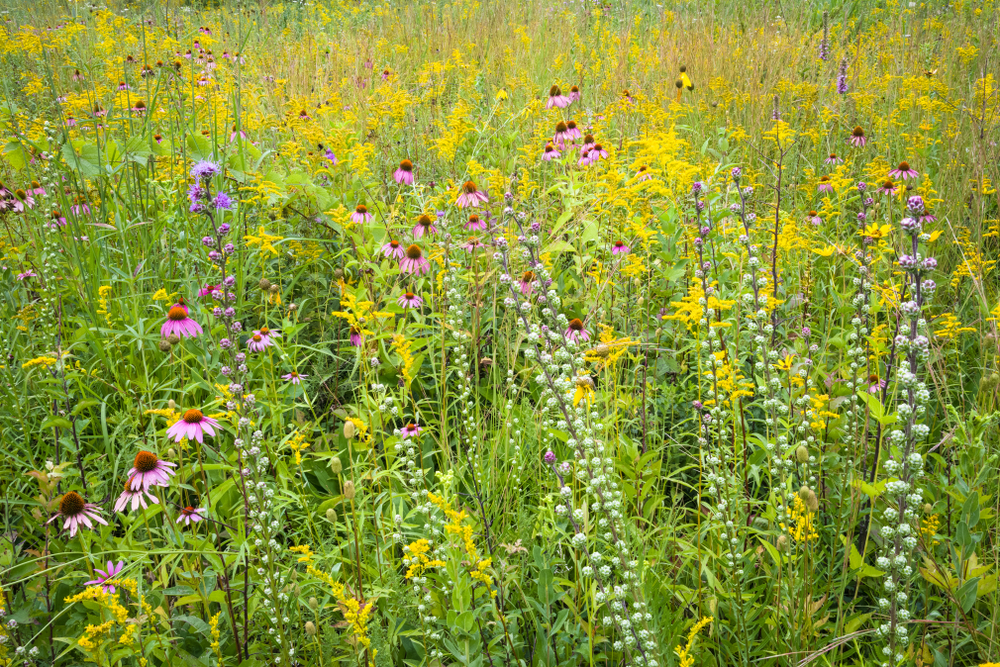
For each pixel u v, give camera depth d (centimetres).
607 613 235
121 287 400
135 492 232
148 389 320
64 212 393
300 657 236
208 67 676
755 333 297
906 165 465
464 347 339
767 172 537
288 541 288
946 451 288
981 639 229
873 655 226
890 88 670
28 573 245
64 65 658
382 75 789
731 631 235
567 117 637
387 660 220
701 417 284
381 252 410
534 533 261
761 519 253
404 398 324
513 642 236
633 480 263
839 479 274
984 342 330
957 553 238
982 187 436
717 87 673
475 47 913
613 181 407
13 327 371
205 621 246
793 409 278
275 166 519
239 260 402
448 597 237
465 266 435
